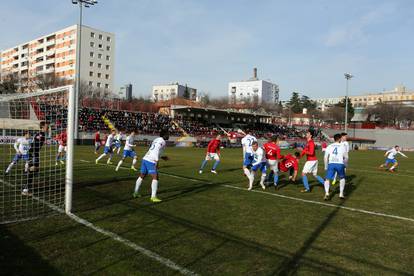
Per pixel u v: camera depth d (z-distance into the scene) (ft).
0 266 12.48
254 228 18.22
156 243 15.34
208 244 15.46
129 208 21.67
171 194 27.02
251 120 174.09
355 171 53.16
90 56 246.06
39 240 15.31
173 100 208.85
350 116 257.75
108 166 45.09
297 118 271.90
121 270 12.39
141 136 114.52
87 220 18.61
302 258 14.19
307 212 22.45
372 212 23.12
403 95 383.45
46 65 262.88
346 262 13.91
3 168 35.88
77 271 12.25
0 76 179.11
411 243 16.53
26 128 28.22
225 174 41.60
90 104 137.28
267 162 31.48
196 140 130.82
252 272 12.61
